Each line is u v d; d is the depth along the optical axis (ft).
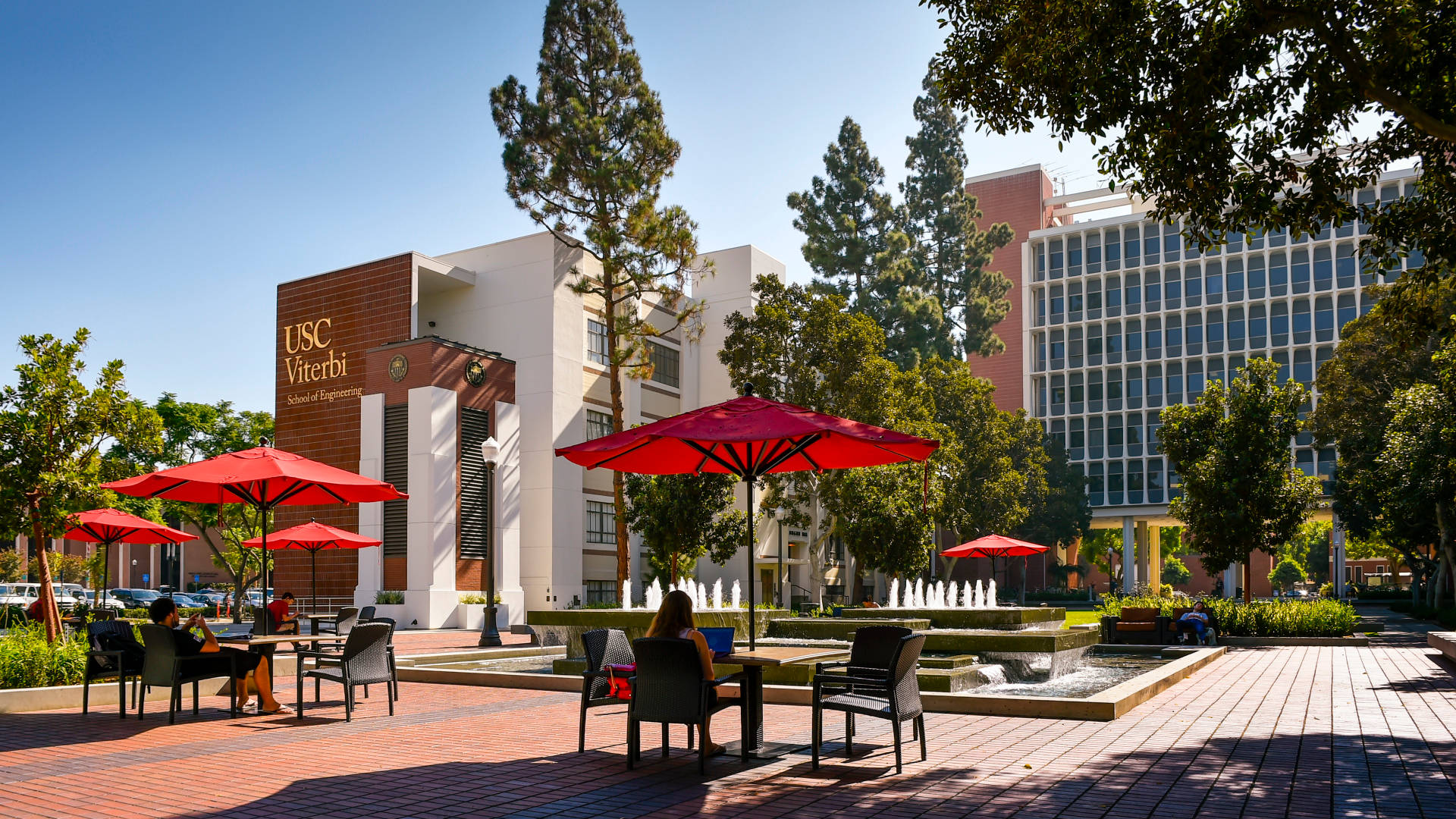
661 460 33.68
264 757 25.71
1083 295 256.93
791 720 32.32
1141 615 72.23
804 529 134.21
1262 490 84.43
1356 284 228.63
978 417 158.40
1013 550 104.47
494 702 38.37
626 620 54.19
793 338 118.11
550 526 122.01
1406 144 33.60
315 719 33.40
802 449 32.09
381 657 33.94
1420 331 35.60
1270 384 88.12
